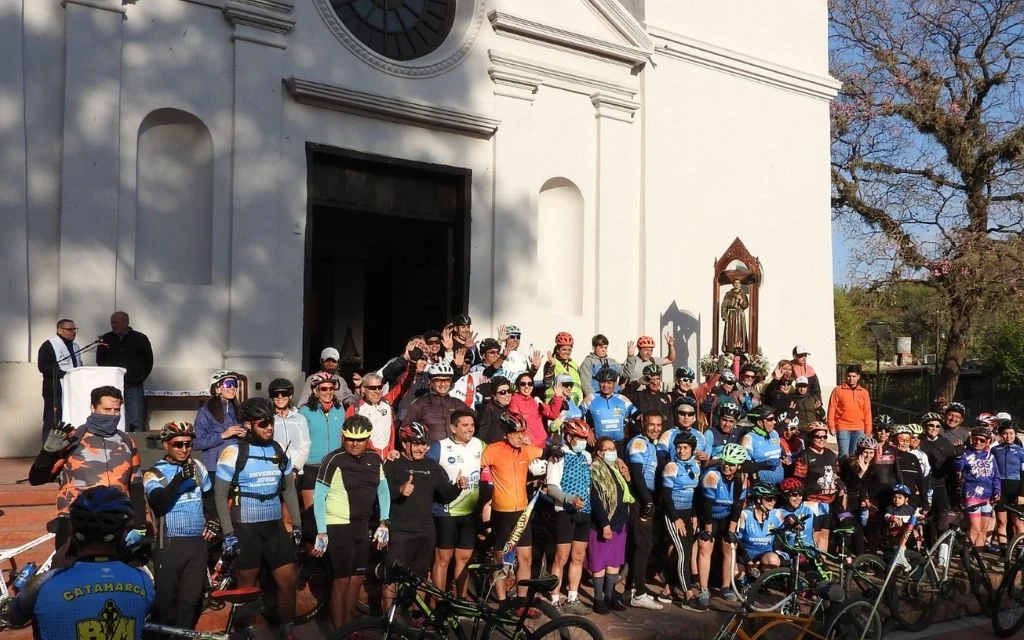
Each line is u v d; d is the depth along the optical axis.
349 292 18.67
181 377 11.03
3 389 9.99
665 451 8.66
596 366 11.12
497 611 5.99
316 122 12.11
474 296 13.40
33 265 10.30
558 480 7.87
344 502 6.68
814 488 9.20
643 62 14.99
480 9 13.39
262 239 11.60
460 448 7.45
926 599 8.65
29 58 10.30
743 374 12.56
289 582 6.55
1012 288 24.19
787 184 16.92
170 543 5.89
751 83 16.48
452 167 13.24
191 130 11.45
